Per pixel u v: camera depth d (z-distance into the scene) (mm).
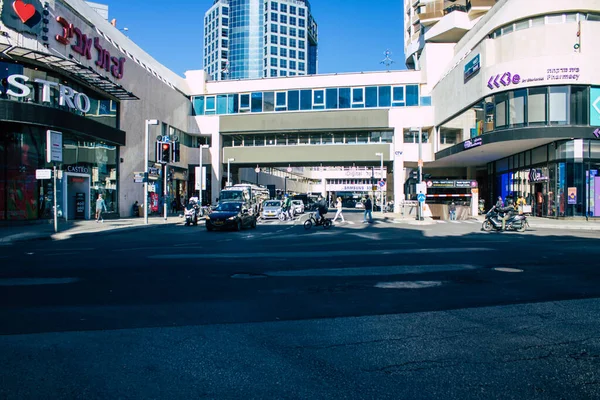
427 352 4617
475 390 3713
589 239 17016
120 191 32500
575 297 7078
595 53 28188
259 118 45469
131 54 35531
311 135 46500
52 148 19594
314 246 14641
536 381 3902
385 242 15922
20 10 21828
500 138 29891
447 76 38812
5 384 3811
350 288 7797
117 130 30656
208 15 152250
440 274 9125
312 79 44844
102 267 10102
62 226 23203
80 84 27203
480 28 35312
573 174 28609
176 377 3961
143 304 6625
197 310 6289
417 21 68312
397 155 43594
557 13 29172
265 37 142375
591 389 3744
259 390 3701
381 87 44156
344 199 101375
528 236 18469
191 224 27969
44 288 7758
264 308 6402
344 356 4496
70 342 4887
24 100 22969
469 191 41781
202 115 46969
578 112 28422
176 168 44125
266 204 35594
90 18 29625
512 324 5617
